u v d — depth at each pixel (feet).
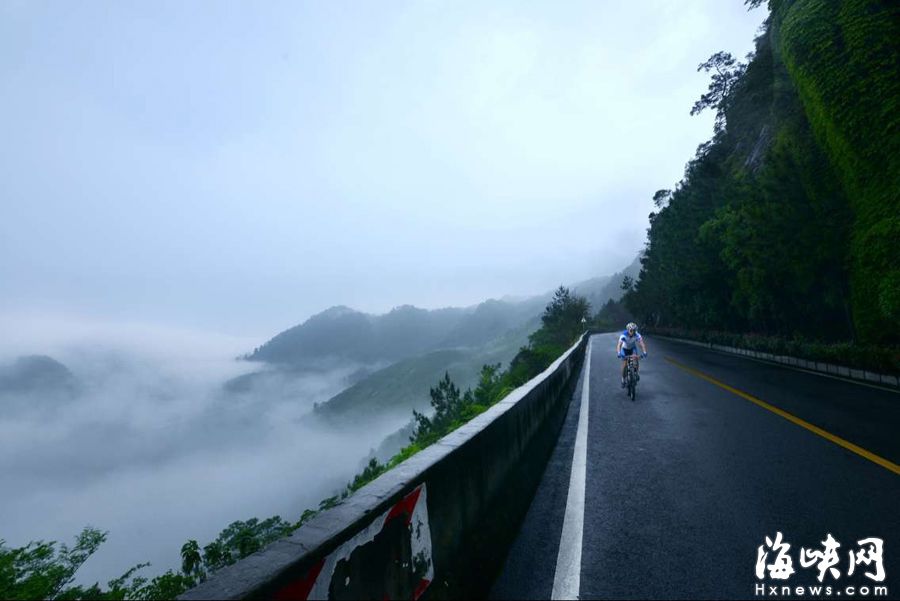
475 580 9.12
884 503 14.06
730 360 76.13
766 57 157.99
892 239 52.85
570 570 10.43
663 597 9.37
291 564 4.70
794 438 22.61
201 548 12.67
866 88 60.13
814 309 75.46
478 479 11.05
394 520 6.90
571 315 184.24
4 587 10.87
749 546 11.59
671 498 15.05
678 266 130.72
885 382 42.86
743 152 151.94
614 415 30.53
